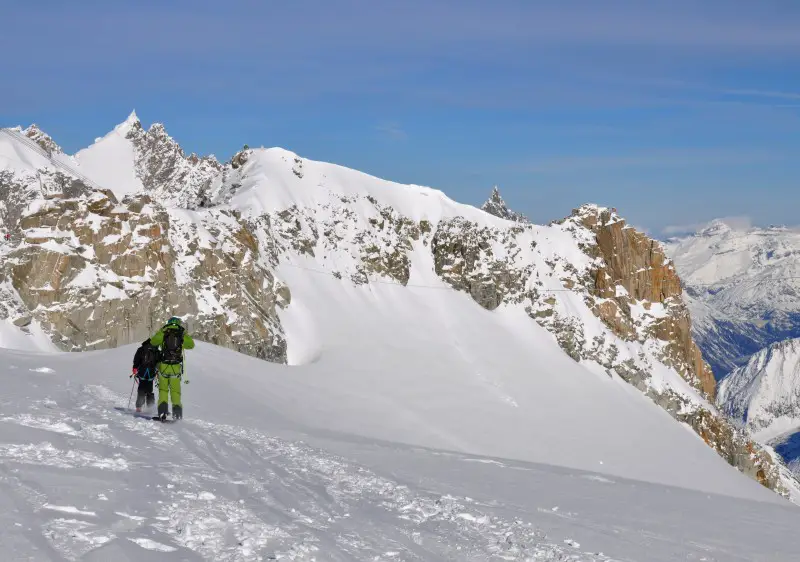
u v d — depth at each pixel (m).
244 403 34.22
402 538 8.65
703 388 120.19
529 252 112.38
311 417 45.69
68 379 23.25
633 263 121.50
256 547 6.70
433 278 105.62
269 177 102.94
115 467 9.09
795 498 117.50
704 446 91.38
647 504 16.08
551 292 107.19
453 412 71.75
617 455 76.62
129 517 6.80
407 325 93.00
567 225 120.88
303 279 91.25
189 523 7.00
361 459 17.80
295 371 67.38
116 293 62.47
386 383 74.25
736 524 14.64
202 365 43.91
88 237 63.47
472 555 8.52
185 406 24.38
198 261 72.38
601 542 10.84
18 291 58.00
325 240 99.06
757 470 110.19
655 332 117.38
